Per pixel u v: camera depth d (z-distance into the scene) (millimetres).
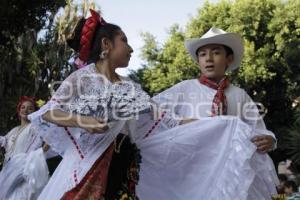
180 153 4426
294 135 15016
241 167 4398
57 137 3949
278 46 23766
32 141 7418
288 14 24031
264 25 24453
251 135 4539
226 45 5199
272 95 24453
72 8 14867
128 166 4004
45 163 6703
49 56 15430
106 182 3867
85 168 3801
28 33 15133
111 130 3857
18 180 6855
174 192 4410
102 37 4121
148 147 4336
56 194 3816
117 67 4168
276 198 4738
